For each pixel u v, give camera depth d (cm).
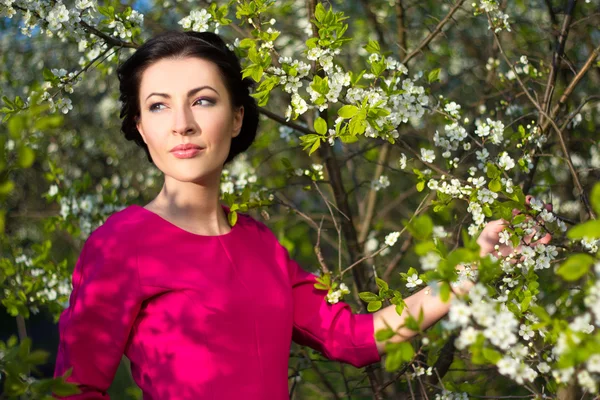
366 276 254
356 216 387
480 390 229
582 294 173
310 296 175
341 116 166
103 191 307
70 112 423
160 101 155
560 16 295
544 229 166
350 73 173
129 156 407
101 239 152
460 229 203
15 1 185
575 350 109
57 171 288
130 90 162
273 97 366
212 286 149
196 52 157
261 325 152
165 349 146
